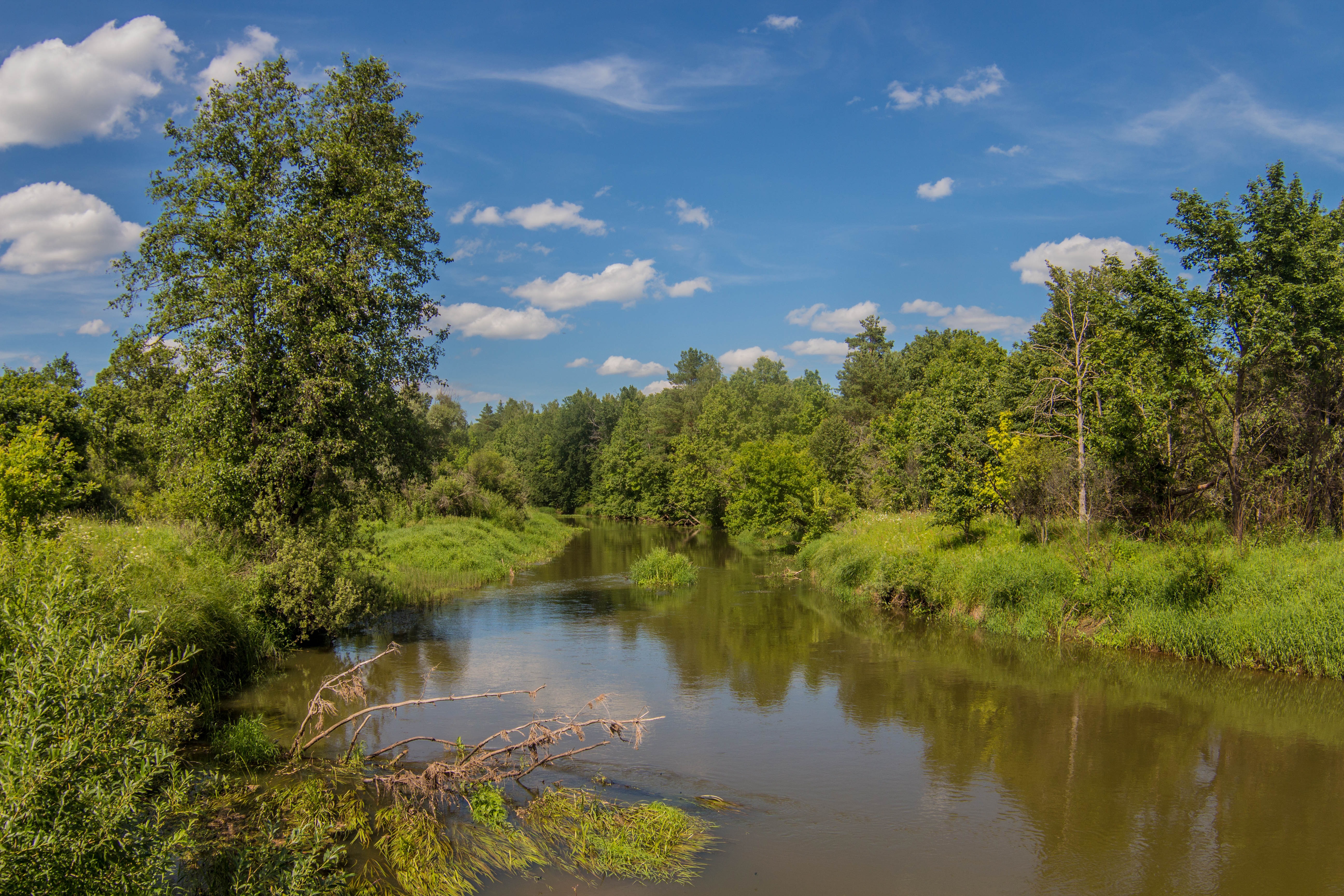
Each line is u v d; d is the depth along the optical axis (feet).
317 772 30.81
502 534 126.62
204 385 53.78
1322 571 48.34
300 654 51.60
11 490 47.55
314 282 54.34
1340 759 34.01
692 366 333.21
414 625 62.90
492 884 22.94
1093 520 66.54
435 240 64.90
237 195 54.85
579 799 28.73
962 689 44.98
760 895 22.80
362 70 60.23
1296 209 55.62
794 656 53.36
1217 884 23.90
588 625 63.77
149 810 22.08
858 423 184.85
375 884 22.67
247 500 55.52
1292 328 55.93
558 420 293.84
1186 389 58.13
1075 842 26.58
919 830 27.37
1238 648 46.88
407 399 65.41
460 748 30.07
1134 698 42.83
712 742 36.29
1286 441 61.62
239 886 19.07
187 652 21.25
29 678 15.28
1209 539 60.85
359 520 72.79
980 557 67.05
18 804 13.12
